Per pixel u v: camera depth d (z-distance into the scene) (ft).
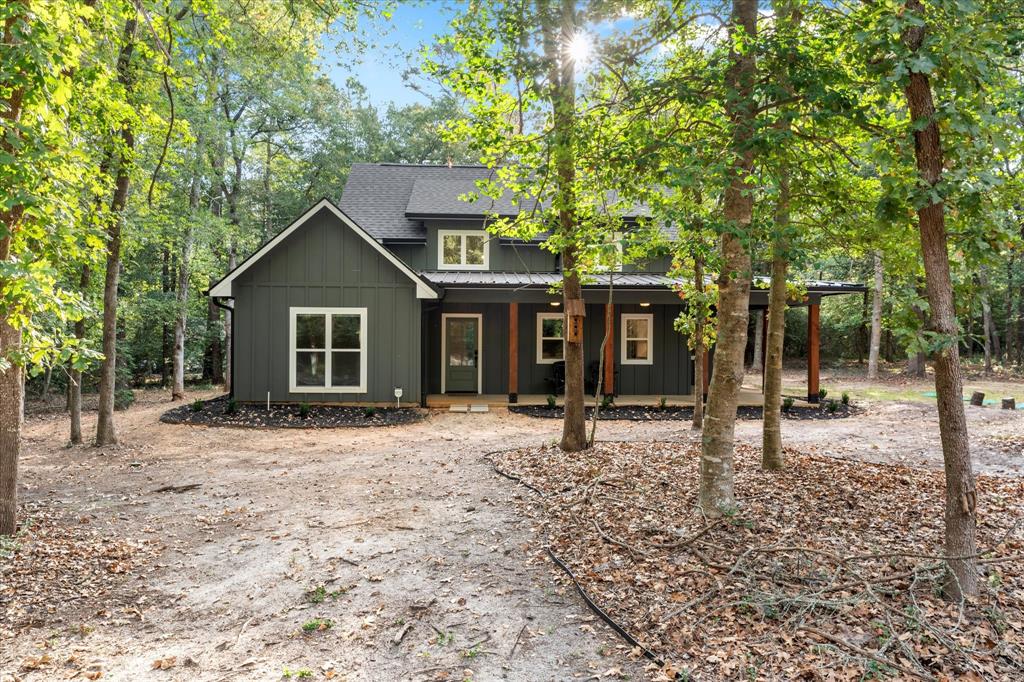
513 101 21.80
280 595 16.34
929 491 22.65
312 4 32.68
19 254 17.13
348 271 48.42
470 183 63.77
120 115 26.43
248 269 47.55
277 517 22.34
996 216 12.87
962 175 12.34
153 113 30.71
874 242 20.53
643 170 18.51
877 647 12.89
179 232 56.24
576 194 24.70
